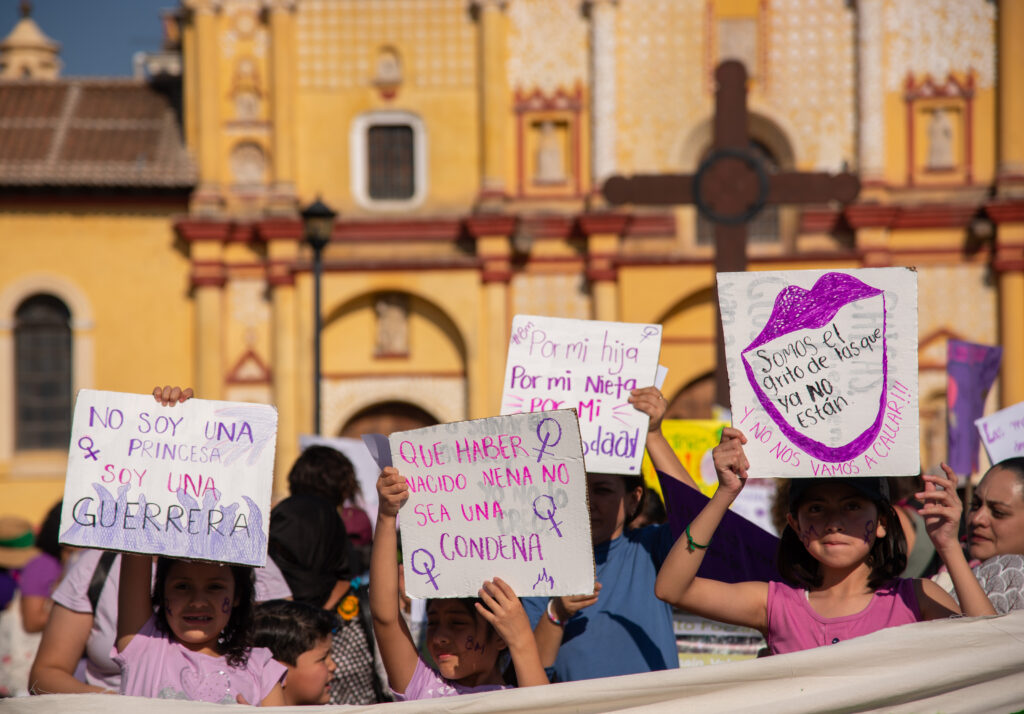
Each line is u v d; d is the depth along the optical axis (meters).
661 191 21.69
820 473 5.38
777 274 5.56
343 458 8.98
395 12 31.91
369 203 32.00
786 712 4.82
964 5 30.73
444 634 5.62
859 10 30.75
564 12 31.55
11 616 9.67
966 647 4.89
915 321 5.41
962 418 10.05
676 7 31.36
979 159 30.81
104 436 5.47
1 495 31.19
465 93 31.86
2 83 33.56
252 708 4.85
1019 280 29.95
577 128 31.50
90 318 31.56
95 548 5.37
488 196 31.22
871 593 5.48
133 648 5.66
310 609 6.51
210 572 5.62
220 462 5.50
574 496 5.23
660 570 5.49
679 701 4.84
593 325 6.20
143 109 33.16
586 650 5.88
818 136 31.12
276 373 31.20
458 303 31.08
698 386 31.39
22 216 31.59
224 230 30.98
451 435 5.37
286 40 31.55
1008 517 6.36
